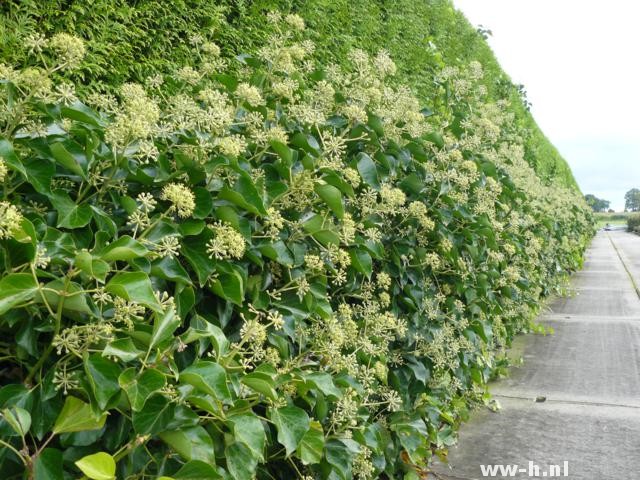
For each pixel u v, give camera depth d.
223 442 1.80
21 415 1.29
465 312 4.39
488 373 4.95
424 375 3.40
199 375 1.51
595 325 7.80
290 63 2.84
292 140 2.55
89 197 1.78
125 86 2.07
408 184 3.44
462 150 4.26
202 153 2.00
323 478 2.37
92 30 3.04
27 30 2.68
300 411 1.94
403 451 3.55
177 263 1.79
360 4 5.93
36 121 1.91
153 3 3.33
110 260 1.52
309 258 2.32
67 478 1.44
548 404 4.73
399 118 3.44
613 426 4.21
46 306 1.44
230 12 3.96
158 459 1.63
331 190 2.30
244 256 2.19
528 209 6.54
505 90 11.24
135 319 1.67
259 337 1.93
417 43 7.49
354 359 2.46
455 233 3.97
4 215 1.35
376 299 3.18
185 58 3.55
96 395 1.36
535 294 7.53
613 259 19.23
